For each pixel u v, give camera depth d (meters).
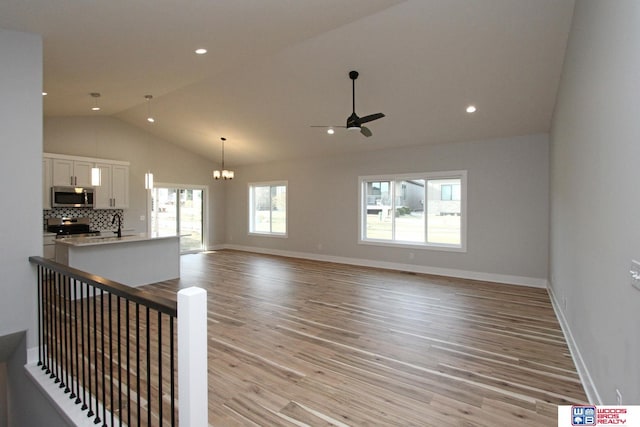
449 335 3.52
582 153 2.71
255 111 6.32
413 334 3.55
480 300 4.79
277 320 3.95
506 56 3.91
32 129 2.97
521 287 5.56
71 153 6.84
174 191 8.99
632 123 1.56
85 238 5.36
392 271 6.85
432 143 6.53
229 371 2.75
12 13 2.60
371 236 7.52
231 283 5.78
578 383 2.59
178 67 4.27
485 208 6.05
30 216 2.96
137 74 4.38
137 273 5.54
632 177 1.57
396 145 6.88
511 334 3.55
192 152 9.27
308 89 5.23
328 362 2.91
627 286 1.66
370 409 2.25
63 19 2.73
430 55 4.07
